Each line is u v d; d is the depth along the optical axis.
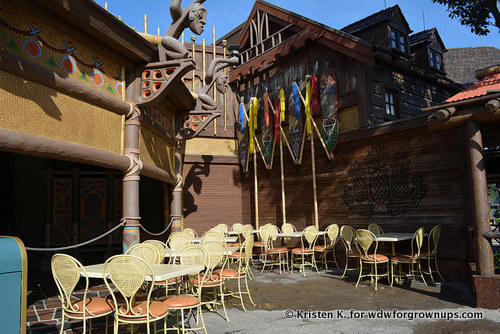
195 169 12.05
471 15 8.54
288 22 10.89
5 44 4.20
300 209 10.17
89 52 5.53
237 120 12.71
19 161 10.26
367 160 8.56
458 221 6.98
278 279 7.48
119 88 6.16
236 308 5.27
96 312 3.52
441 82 10.50
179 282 5.79
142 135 6.85
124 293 3.42
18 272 2.83
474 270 5.53
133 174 6.19
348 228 7.29
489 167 8.34
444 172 7.24
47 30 4.79
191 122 9.44
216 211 12.09
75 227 9.72
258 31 11.97
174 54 6.36
